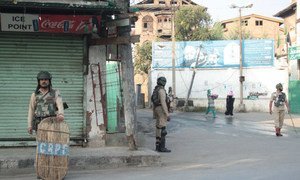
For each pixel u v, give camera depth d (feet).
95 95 39.06
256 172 30.25
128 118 36.24
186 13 188.03
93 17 36.63
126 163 33.78
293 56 125.70
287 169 31.27
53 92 28.78
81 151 35.88
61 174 28.45
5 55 37.29
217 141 50.60
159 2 224.94
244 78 138.82
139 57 191.83
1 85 37.24
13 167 31.45
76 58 38.65
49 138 28.43
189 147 45.27
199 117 97.30
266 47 140.77
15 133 37.45
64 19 36.29
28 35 37.60
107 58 40.91
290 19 146.72
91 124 38.88
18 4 34.01
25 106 37.63
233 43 143.02
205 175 29.43
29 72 37.68
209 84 144.15
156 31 221.05
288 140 52.08
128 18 36.22
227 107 106.32
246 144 47.67
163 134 41.75
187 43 145.79
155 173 30.83
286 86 138.51
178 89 145.79
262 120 89.15
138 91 152.46
